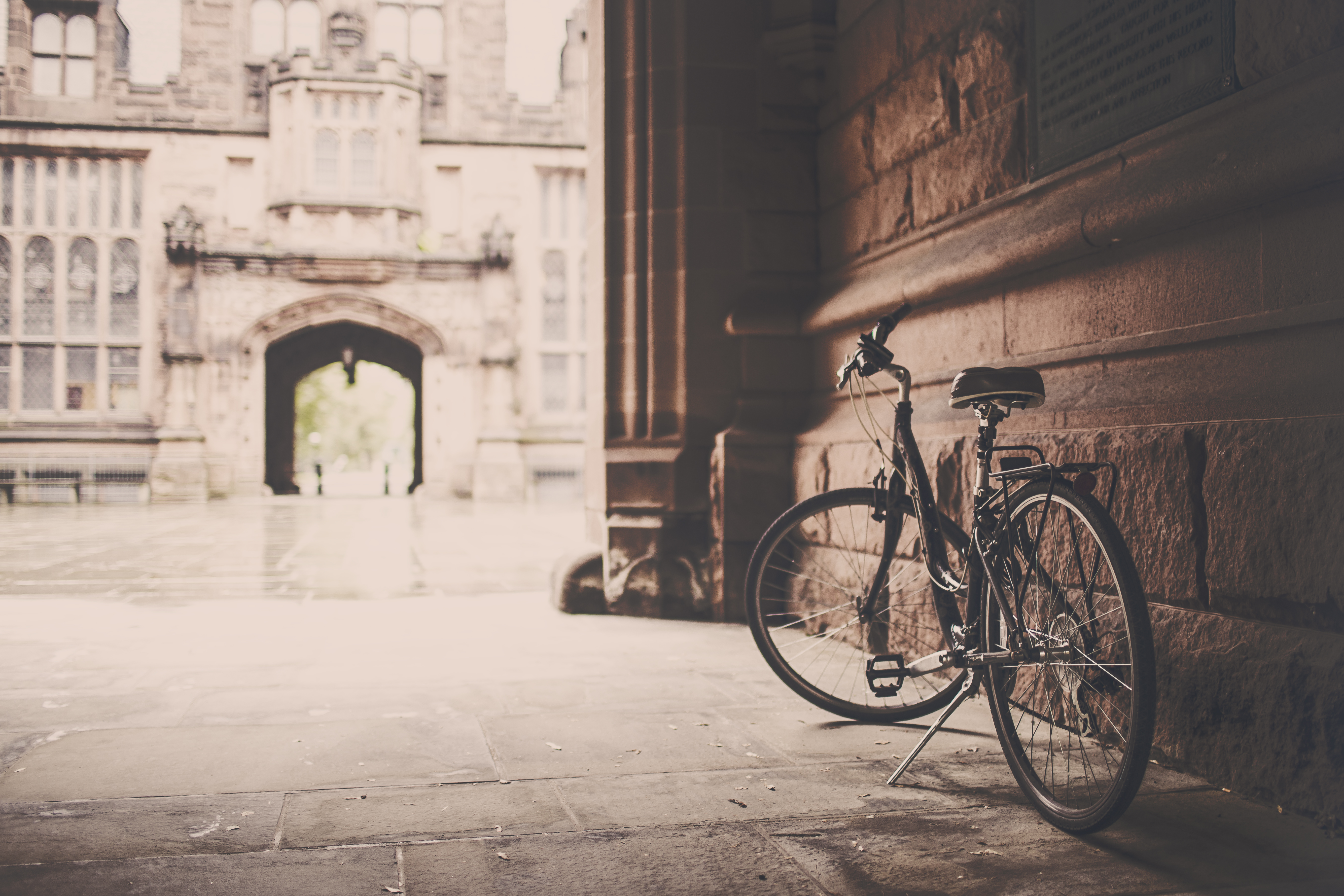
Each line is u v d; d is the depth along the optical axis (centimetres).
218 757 269
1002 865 199
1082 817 211
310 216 2217
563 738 289
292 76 2202
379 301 2231
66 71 2236
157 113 2220
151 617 521
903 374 301
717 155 533
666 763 266
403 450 6512
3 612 535
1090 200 303
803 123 540
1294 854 202
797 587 442
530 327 2325
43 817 222
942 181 410
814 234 540
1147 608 228
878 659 302
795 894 186
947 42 405
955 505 351
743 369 529
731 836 215
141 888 185
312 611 543
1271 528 227
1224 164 247
